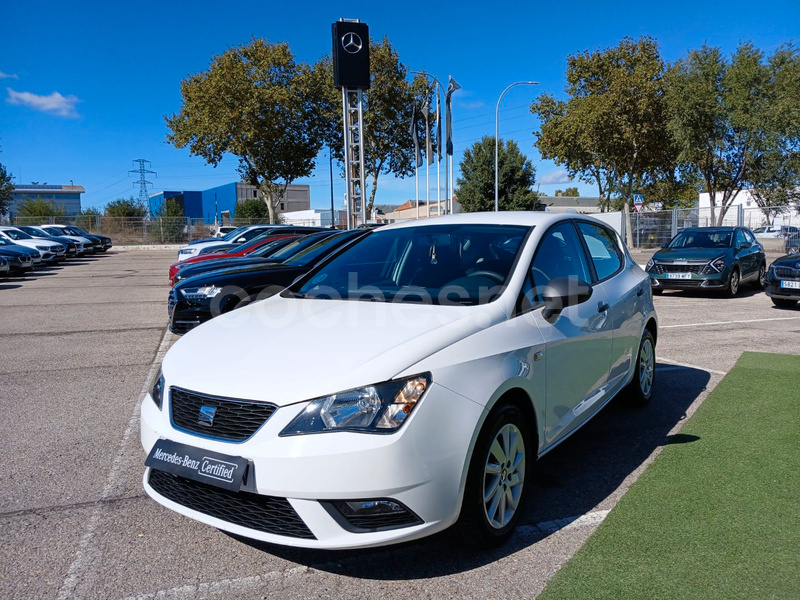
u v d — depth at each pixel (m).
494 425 2.68
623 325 4.23
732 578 2.49
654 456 3.87
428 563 2.70
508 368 2.77
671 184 35.94
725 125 28.70
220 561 2.75
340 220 66.12
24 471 3.78
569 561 2.67
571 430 3.51
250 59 33.72
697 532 2.88
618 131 29.62
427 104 25.83
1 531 3.03
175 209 56.88
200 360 2.81
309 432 2.33
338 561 2.74
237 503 2.48
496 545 2.79
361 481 2.29
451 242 3.72
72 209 94.88
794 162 27.27
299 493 2.30
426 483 2.38
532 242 3.51
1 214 48.22
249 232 17.23
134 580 2.60
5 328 9.22
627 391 4.78
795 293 9.87
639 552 2.71
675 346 7.29
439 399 2.46
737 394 5.19
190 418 2.60
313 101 35.66
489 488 2.73
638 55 29.83
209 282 6.79
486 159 49.72
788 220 24.88
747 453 3.86
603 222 4.83
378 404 2.37
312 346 2.71
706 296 12.66
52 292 14.62
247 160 35.47
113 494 3.46
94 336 8.45
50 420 4.77
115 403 5.22
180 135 35.47
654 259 12.65
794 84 26.36
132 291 14.66
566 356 3.32
